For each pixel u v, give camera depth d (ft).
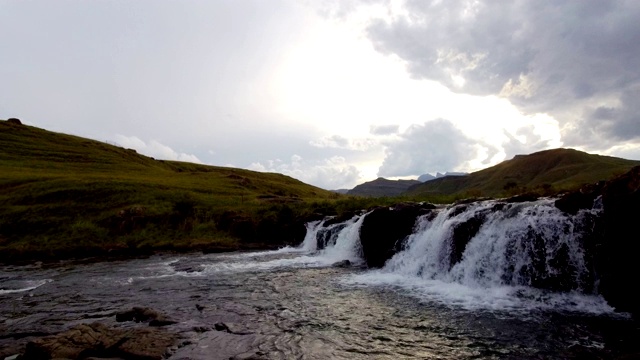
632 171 49.26
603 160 533.96
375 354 38.11
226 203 191.21
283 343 41.16
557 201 60.64
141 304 60.80
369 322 48.21
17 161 283.59
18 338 45.85
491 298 57.31
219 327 46.55
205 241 140.36
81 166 305.32
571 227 56.54
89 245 134.51
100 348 38.22
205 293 67.21
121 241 143.84
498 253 64.54
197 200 194.59
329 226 122.31
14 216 161.07
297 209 157.99
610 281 49.49
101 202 181.57
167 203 180.75
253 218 153.38
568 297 54.60
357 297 61.41
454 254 72.49
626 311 47.42
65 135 408.87
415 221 87.76
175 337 42.68
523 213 63.31
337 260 102.17
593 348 37.50
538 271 59.41
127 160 377.71
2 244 138.92
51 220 158.51
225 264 99.55
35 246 133.08
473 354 37.45
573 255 56.13
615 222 48.24
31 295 70.33
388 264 86.99
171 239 146.51
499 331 43.24
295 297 62.49
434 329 44.91
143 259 116.26
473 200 89.15
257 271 88.17
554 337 40.78
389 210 92.73
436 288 65.98
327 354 38.17
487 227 67.41
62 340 38.24
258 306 57.21
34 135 368.48
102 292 71.15
